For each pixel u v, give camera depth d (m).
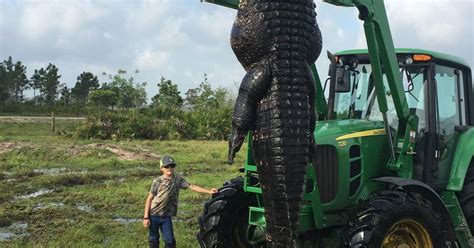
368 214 4.84
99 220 8.25
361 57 6.14
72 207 9.45
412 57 5.81
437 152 5.96
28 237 7.18
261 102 3.41
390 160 5.57
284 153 3.26
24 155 17.09
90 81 82.06
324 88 6.26
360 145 5.45
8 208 9.18
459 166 6.20
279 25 3.39
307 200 5.06
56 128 32.38
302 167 3.30
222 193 5.72
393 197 4.96
